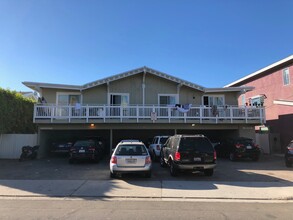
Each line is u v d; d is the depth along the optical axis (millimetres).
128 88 24281
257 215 6941
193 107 22047
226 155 20578
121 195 9109
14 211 7176
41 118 20734
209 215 6898
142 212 7137
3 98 19672
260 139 25766
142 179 11969
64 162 18453
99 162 18562
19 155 20906
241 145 18953
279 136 26000
